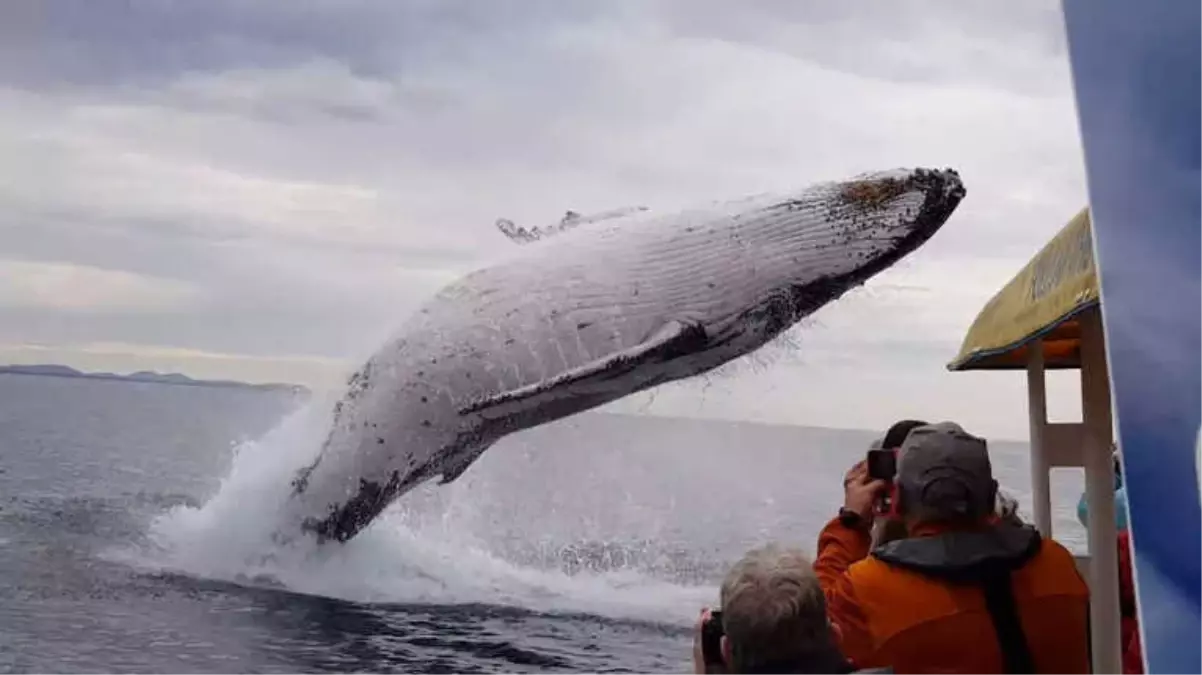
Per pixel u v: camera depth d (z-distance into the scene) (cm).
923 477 298
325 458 1245
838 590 298
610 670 820
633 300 1104
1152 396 191
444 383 1184
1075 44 204
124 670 743
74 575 1023
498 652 862
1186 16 197
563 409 1169
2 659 742
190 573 1088
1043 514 412
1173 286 192
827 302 1090
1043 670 283
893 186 1051
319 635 888
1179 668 184
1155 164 196
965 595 285
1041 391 416
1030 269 371
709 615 279
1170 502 188
